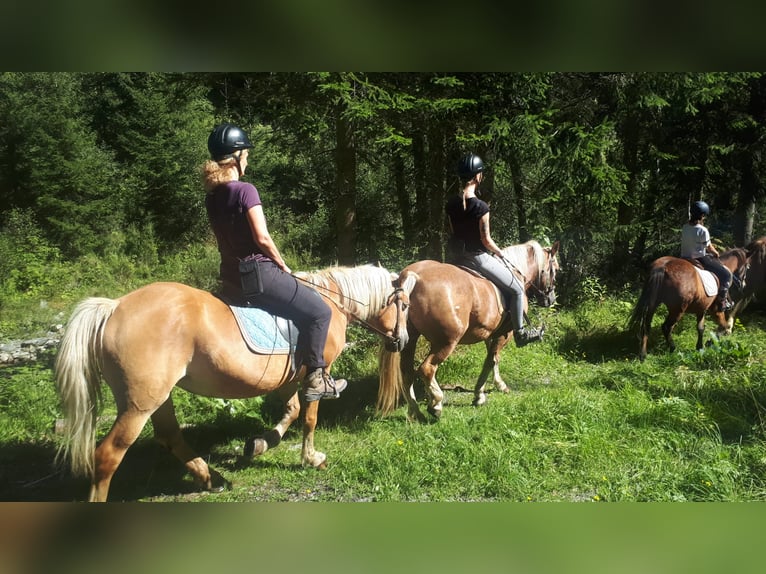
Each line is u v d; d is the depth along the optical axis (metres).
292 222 18.66
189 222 21.11
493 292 6.18
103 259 17.33
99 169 20.53
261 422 5.87
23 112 18.50
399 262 11.15
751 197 13.99
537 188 11.80
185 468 4.88
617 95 10.99
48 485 4.52
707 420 5.52
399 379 5.68
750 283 10.32
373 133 10.16
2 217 17.97
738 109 13.48
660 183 14.28
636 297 12.26
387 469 4.60
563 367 8.02
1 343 9.33
